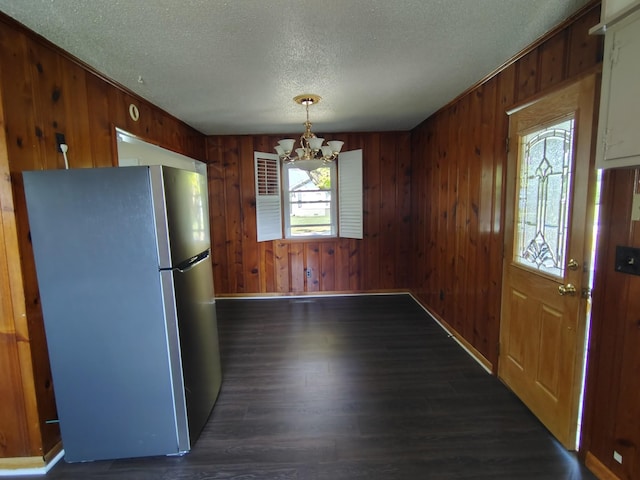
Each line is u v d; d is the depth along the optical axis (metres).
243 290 4.92
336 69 2.38
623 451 1.52
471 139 2.94
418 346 3.18
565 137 1.85
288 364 2.87
